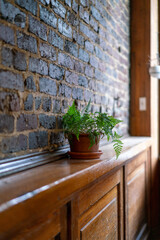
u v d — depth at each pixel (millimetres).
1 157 989
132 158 2084
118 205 1772
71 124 1350
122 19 2701
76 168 1120
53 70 1359
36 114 1218
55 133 1394
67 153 1417
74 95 1608
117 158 1502
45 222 861
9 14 1025
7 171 970
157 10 3213
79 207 1127
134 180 2209
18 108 1085
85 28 1765
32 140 1187
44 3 1273
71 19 1562
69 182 965
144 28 2924
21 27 1099
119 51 2590
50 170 1074
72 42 1577
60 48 1432
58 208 925
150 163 2879
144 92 2928
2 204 644
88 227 1233
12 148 1050
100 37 2053
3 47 994
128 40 2938
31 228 777
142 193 2531
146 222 2686
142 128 2938
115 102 2455
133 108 2986
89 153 1322
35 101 1206
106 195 1529
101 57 2076
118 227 1772
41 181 882
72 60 1576
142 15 2934
